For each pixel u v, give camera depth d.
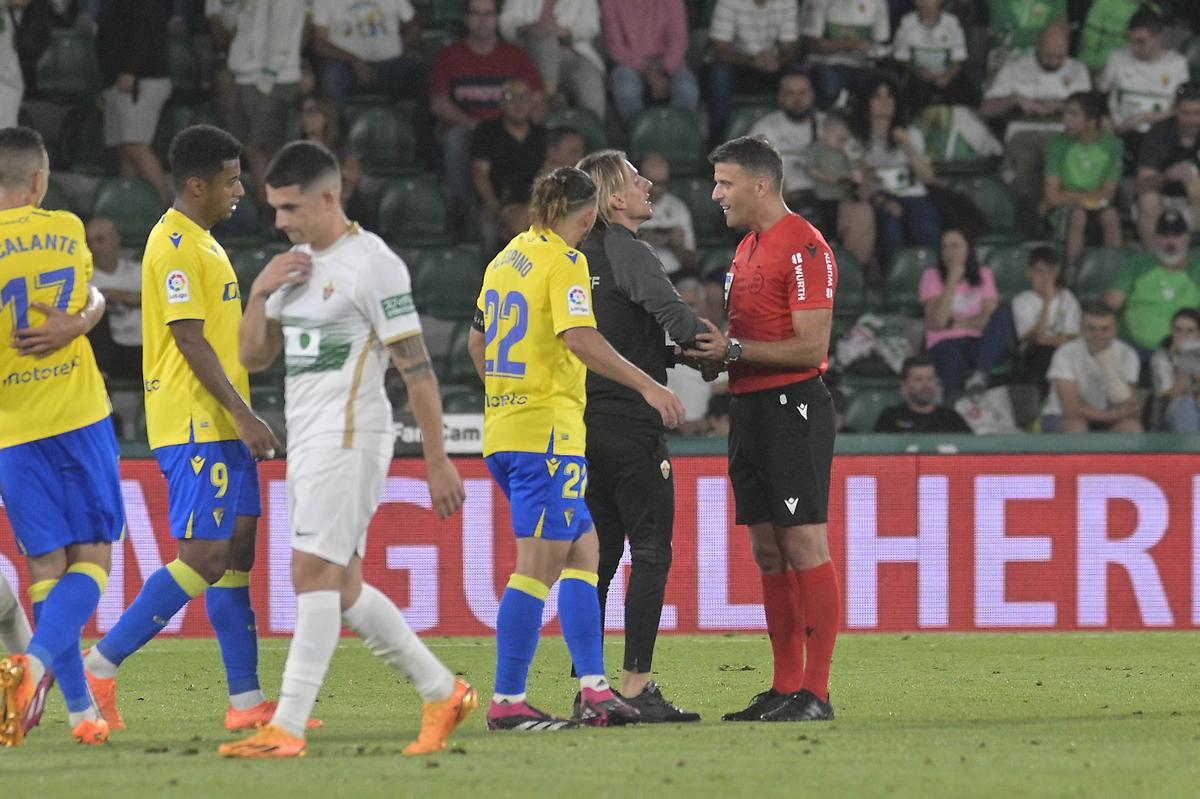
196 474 19.50
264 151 44.88
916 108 47.00
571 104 46.81
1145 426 42.38
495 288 19.11
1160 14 49.47
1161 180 46.16
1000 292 44.06
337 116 44.50
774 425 20.47
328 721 20.78
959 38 47.38
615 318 20.34
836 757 16.28
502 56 45.34
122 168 44.66
